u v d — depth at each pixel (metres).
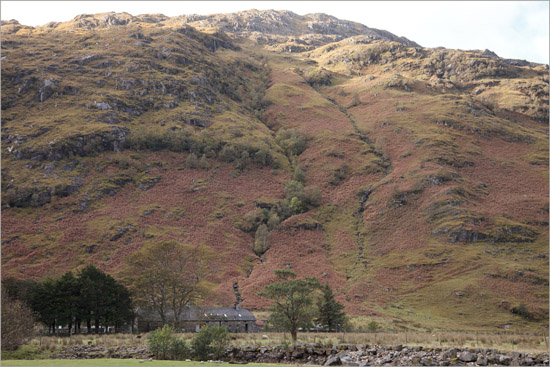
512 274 133.62
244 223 174.25
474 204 175.12
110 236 154.38
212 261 145.25
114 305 83.00
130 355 42.28
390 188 190.00
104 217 166.12
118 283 89.06
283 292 50.53
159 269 90.06
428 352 37.44
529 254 147.25
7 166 183.88
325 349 40.72
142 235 157.00
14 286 83.00
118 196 180.50
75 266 137.88
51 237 152.50
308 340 53.53
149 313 89.69
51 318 76.75
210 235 163.25
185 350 41.22
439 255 147.88
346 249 161.88
